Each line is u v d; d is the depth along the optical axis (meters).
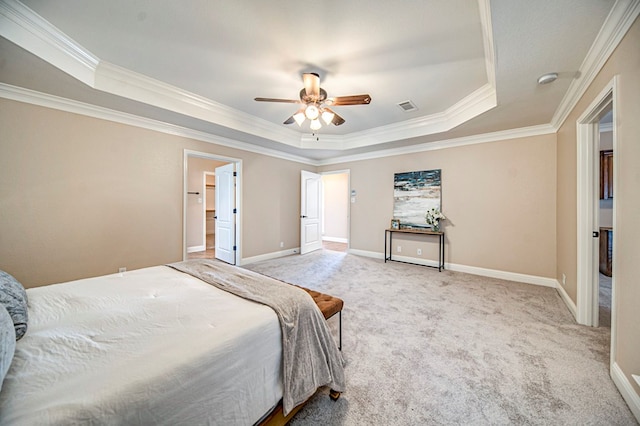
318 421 1.31
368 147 4.87
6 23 1.73
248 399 1.08
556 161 3.42
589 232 2.33
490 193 3.93
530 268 3.60
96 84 2.49
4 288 1.16
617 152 1.54
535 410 1.38
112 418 0.71
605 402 1.43
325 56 2.34
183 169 3.78
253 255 4.88
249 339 1.11
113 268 3.13
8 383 0.74
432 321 2.41
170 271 2.03
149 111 3.07
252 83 2.88
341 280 3.72
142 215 3.37
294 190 5.71
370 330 2.24
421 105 3.45
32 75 2.22
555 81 2.26
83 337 1.02
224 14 1.83
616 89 1.56
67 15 1.83
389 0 1.69
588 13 1.46
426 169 4.59
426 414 1.36
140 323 1.14
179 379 0.86
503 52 1.85
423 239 4.65
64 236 2.78
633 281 1.38
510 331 2.22
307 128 4.53
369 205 5.39
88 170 2.93
